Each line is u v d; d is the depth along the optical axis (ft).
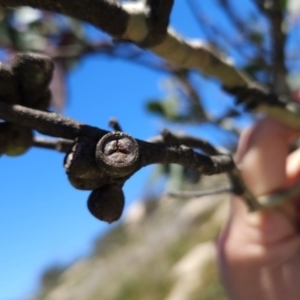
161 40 0.42
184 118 1.00
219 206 5.90
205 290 3.91
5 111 0.31
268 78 0.92
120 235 8.91
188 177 0.95
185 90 1.02
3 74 0.33
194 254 5.05
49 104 0.37
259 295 0.74
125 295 5.64
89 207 0.32
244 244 0.76
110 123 0.37
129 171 0.30
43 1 0.33
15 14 0.93
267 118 0.72
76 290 7.99
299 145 0.87
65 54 0.95
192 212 6.46
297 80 1.06
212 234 5.19
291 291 0.72
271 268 0.74
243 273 0.76
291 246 0.74
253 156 0.71
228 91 0.58
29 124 0.32
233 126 0.99
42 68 0.35
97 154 0.30
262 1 0.67
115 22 0.37
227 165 0.38
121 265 7.14
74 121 0.32
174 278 4.92
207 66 0.52
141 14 0.39
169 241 6.35
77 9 0.35
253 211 0.58
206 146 0.47
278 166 0.70
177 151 0.34
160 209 7.95
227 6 0.90
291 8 1.02
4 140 0.35
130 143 0.30
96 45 0.96
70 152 0.31
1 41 0.92
